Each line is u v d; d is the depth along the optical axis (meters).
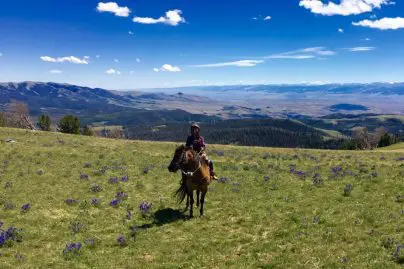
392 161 39.75
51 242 15.46
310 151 55.03
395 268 11.62
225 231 16.78
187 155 17.53
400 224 15.77
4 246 14.71
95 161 34.12
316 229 15.91
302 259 12.91
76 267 13.18
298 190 23.98
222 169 32.44
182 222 18.00
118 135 173.12
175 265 13.27
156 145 51.75
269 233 16.12
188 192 18.47
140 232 16.72
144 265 13.31
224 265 13.15
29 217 17.97
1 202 20.03
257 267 12.85
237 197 22.53
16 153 36.22
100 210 19.89
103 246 15.20
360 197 21.22
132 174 28.94
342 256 12.84
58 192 22.69
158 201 21.91
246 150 52.38
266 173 30.45
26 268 12.85
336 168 32.12
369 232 14.99
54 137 53.56
